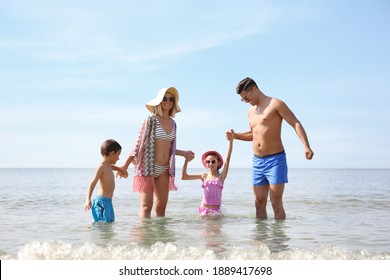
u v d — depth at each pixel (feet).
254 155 21.80
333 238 14.83
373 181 100.01
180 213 23.75
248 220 20.30
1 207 27.40
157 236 14.80
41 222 19.31
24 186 62.64
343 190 51.78
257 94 21.74
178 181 81.82
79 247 11.93
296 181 99.71
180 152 23.57
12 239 14.37
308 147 20.16
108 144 20.70
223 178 23.35
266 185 21.63
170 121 22.91
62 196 38.42
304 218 21.38
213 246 12.75
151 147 21.90
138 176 21.80
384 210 25.89
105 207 19.86
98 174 20.10
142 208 21.79
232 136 23.09
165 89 22.53
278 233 15.85
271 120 20.98
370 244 13.67
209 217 21.54
